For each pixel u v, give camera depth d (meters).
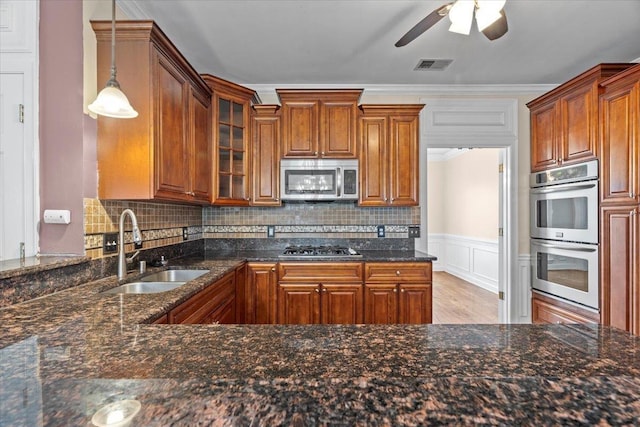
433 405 0.51
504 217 3.65
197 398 0.52
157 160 1.90
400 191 3.19
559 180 2.88
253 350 0.76
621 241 2.32
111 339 0.85
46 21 1.78
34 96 1.77
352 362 0.69
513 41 2.67
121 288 1.79
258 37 2.61
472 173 5.93
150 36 1.84
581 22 2.41
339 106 3.17
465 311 4.21
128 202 2.16
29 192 1.77
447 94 3.59
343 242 3.51
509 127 3.58
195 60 2.98
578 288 2.68
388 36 2.60
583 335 0.86
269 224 3.51
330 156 3.17
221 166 2.93
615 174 2.36
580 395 0.53
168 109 2.03
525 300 3.58
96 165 1.85
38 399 0.51
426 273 2.94
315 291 2.92
